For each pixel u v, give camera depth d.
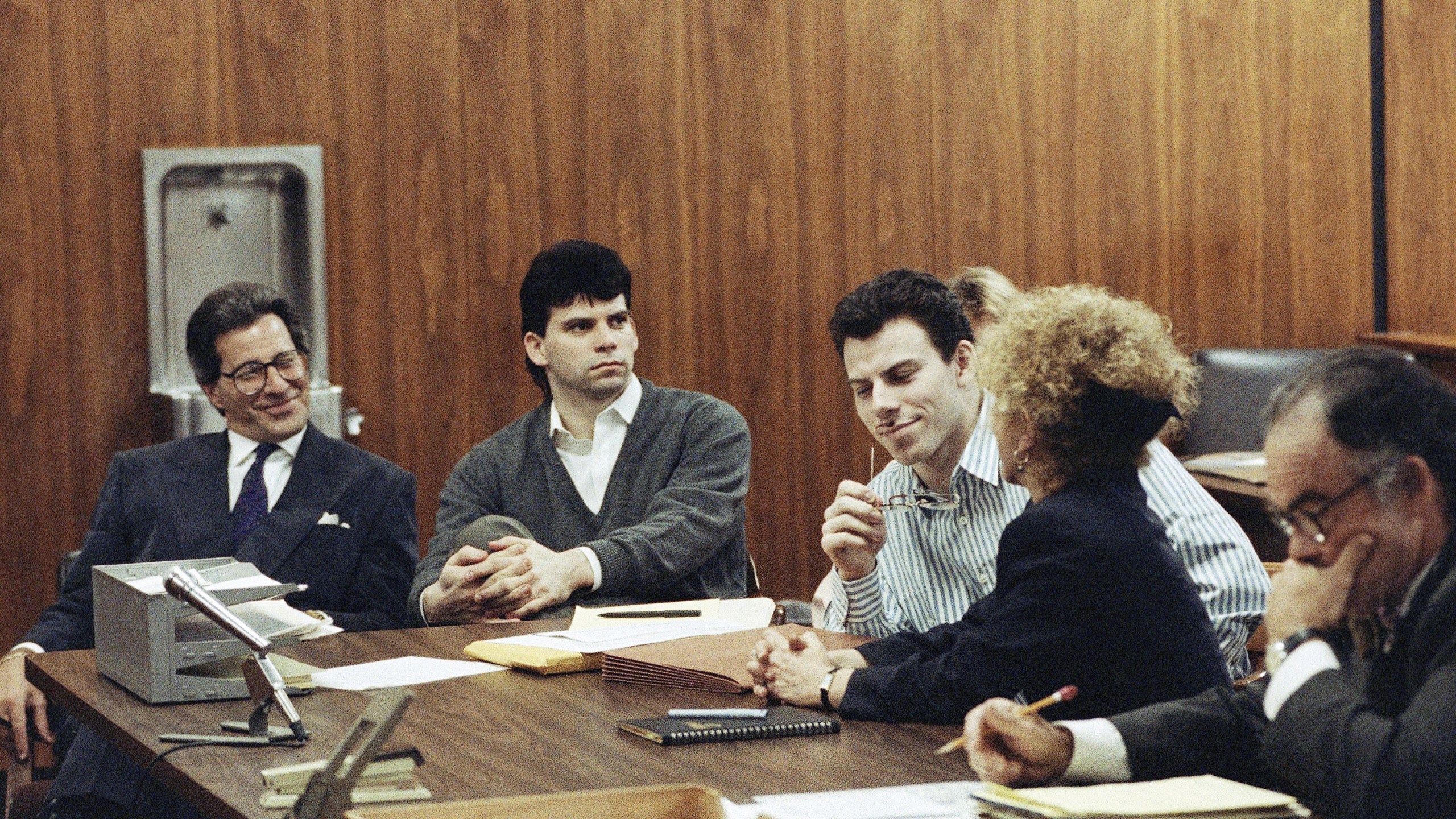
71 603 3.94
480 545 3.76
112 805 3.30
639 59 5.93
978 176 6.27
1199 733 2.15
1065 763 2.08
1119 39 6.36
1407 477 1.87
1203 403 6.06
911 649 2.69
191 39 5.49
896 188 6.20
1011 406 2.36
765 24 6.04
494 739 2.49
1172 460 3.29
